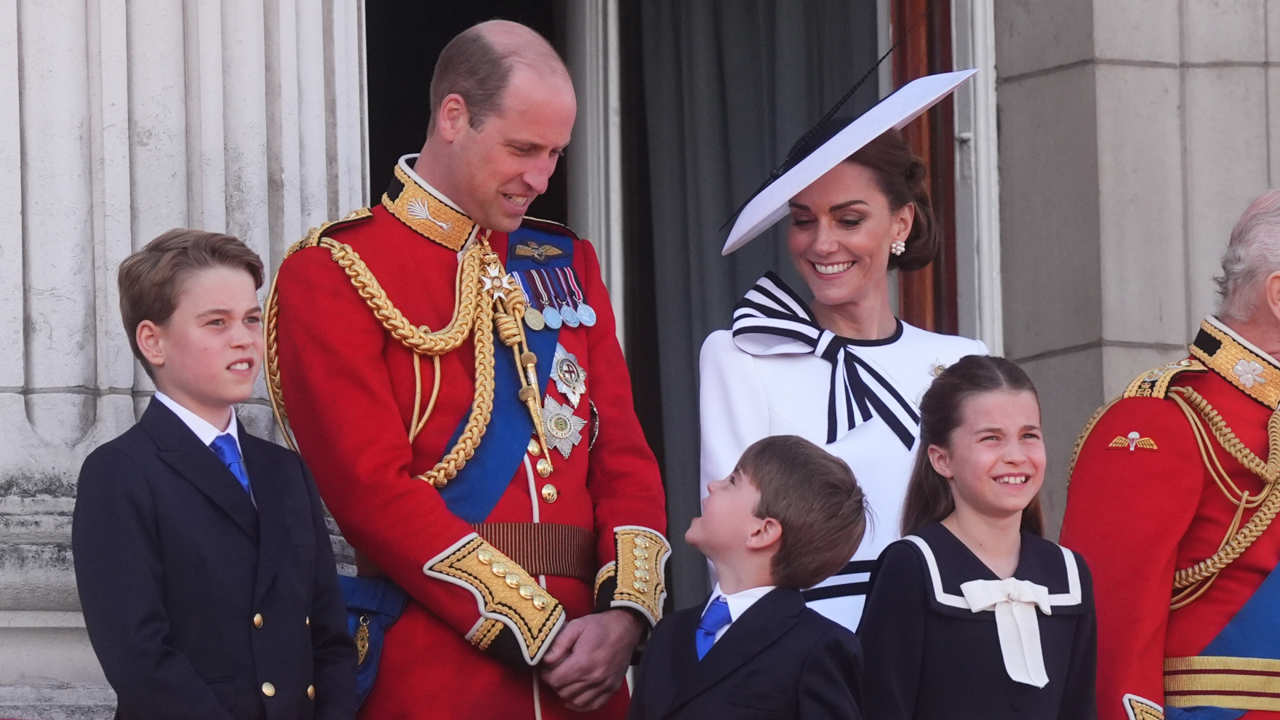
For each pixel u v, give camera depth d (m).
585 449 16.70
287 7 19.17
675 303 26.05
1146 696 15.99
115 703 17.05
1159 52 24.38
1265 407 16.77
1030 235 24.55
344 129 19.66
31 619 17.11
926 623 14.98
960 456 15.40
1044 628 15.16
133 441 14.60
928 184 24.95
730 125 26.09
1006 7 24.84
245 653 14.36
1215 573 16.38
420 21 33.09
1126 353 23.98
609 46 26.06
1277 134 24.55
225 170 18.66
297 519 14.92
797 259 17.98
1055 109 24.41
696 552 25.64
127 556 14.12
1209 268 24.30
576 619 15.84
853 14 25.73
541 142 16.16
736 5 26.17
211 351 14.71
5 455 17.36
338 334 15.83
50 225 17.84
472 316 16.34
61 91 18.00
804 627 14.70
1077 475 16.88
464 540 15.51
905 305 24.86
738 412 17.61
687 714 14.62
